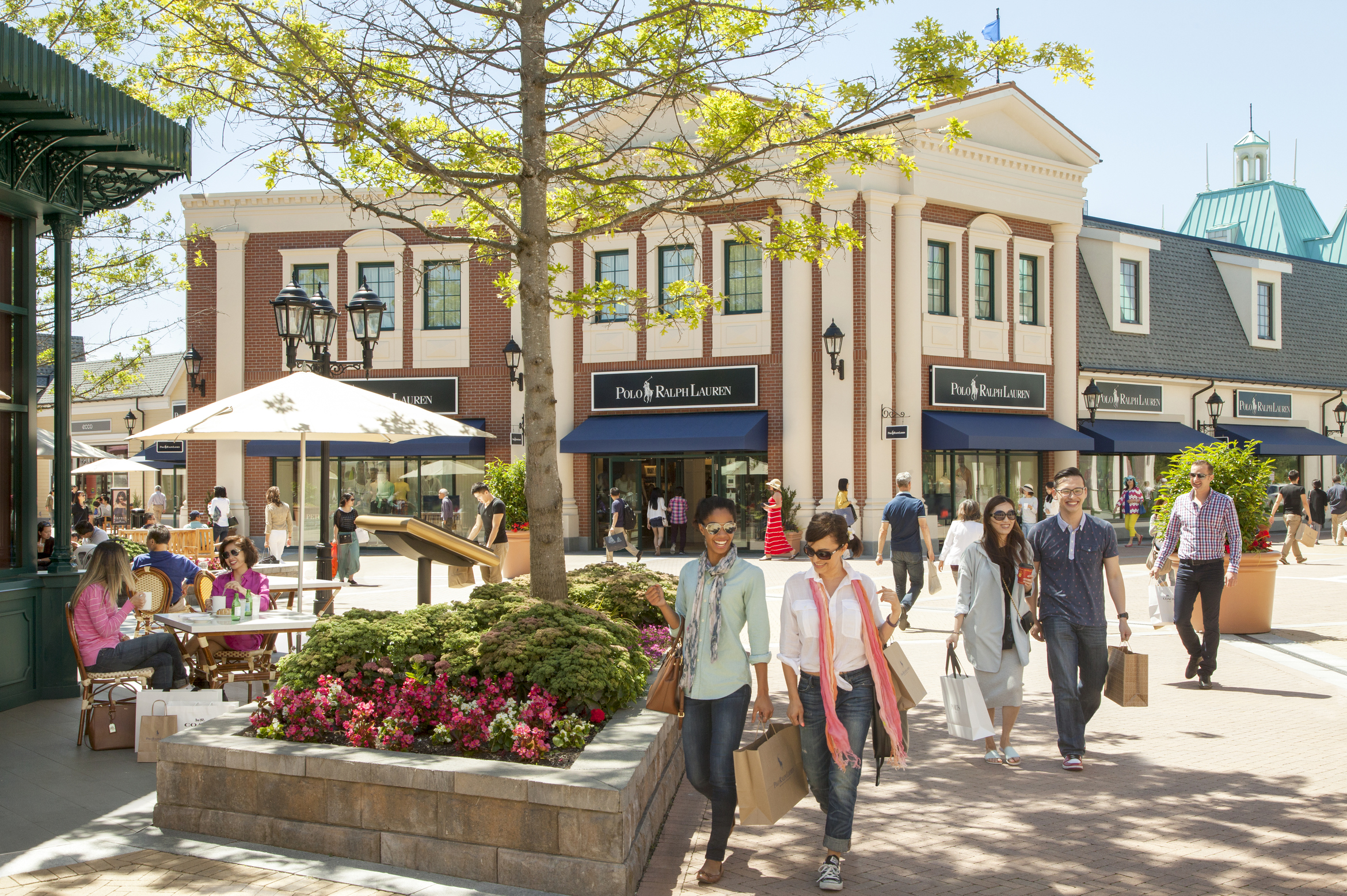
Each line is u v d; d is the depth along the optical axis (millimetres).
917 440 24438
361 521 7633
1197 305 33250
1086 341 29453
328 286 27594
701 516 5191
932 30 8477
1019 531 7078
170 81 7918
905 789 6504
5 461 9148
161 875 4832
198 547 20922
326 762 5172
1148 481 30328
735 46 8875
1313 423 35750
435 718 5703
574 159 9766
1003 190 26156
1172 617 11805
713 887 4898
